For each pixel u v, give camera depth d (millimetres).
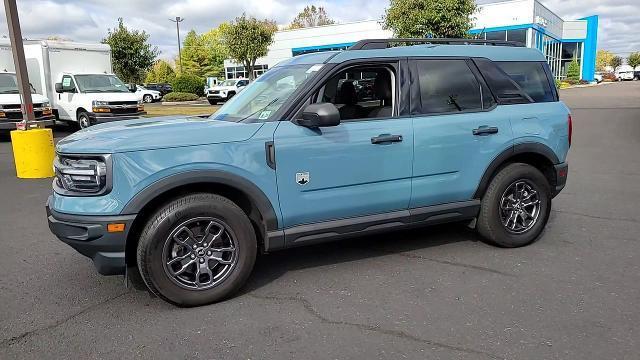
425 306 3762
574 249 4957
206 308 3811
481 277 4293
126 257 3715
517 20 36625
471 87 4770
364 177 4242
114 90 17719
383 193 4344
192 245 3766
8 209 6988
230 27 36719
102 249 3594
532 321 3500
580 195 7254
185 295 3748
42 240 5551
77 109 17172
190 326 3535
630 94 34469
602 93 36312
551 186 5270
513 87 4977
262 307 3809
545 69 5211
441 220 4688
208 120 4441
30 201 7453
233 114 4496
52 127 19406
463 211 4754
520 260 4680
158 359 3131
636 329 3367
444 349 3166
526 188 5016
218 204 3766
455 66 4738
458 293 3980
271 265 4652
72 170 3605
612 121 17516
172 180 3621
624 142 12680
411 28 19031
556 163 5164
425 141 4445
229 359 3113
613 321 3480
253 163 3846
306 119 3924
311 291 4074
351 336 3350
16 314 3764
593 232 5496
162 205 3699
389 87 4488
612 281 4160
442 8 18625
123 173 3525
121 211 3535
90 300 3988
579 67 58062
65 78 17578
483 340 3264
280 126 3980
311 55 4684
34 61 17391
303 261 4738
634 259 4660
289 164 3965
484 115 4738
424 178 4508
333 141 4090
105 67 18875
